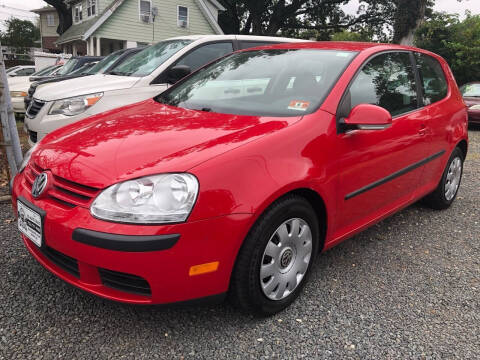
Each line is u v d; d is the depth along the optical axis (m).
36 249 2.39
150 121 2.62
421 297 2.66
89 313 2.33
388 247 3.38
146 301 1.99
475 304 2.62
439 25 18.44
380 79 3.06
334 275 2.88
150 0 21.30
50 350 2.03
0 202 3.93
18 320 2.24
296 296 2.49
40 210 2.11
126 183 1.94
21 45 41.34
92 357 2.00
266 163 2.15
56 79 7.32
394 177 3.12
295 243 2.37
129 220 1.88
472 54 17.53
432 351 2.17
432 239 3.58
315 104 2.60
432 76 3.86
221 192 1.98
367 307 2.52
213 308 2.43
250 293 2.18
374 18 27.48
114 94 4.80
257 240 2.12
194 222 1.92
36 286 2.56
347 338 2.23
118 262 1.88
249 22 28.91
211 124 2.47
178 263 1.92
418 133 3.30
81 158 2.17
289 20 27.84
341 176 2.56
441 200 4.14
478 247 3.46
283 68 3.04
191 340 2.15
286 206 2.21
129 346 2.09
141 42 21.53
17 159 4.01
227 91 3.05
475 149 8.03
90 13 23.39
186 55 5.39
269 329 2.27
